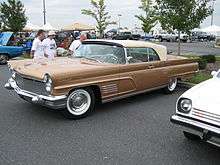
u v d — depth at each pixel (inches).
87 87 233.6
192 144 191.6
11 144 185.9
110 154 175.5
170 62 312.2
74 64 242.2
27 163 162.4
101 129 214.5
